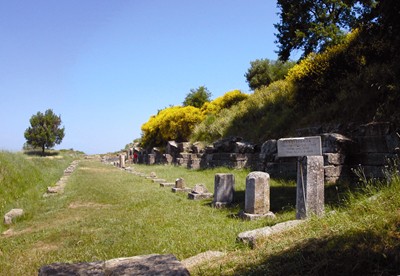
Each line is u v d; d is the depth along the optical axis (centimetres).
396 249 340
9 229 893
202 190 1226
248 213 831
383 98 1152
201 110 3391
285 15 1836
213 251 552
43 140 5619
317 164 689
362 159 1091
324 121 1377
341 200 793
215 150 2111
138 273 301
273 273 378
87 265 325
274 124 1764
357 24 1362
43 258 611
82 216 995
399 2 971
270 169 1473
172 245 626
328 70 1503
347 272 336
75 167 3419
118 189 1559
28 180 1631
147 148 3972
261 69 3425
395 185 507
